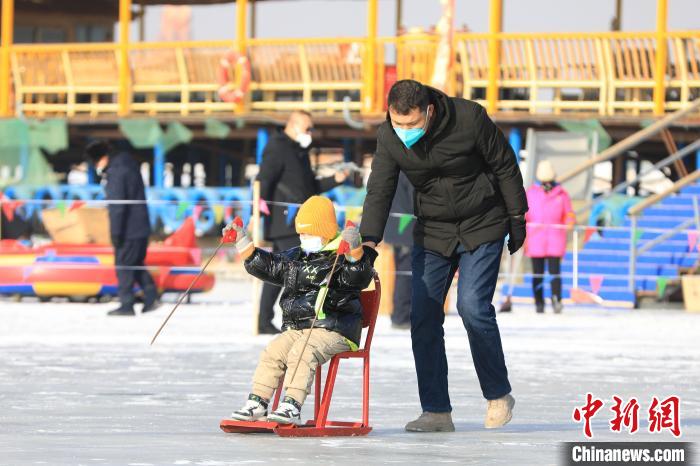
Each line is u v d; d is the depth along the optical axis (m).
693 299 42.19
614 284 44.69
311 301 13.75
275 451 12.23
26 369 21.69
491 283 14.57
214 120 50.28
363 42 49.19
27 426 14.38
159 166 52.22
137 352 25.17
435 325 14.59
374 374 21.42
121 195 36.12
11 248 44.69
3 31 52.62
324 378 20.70
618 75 48.19
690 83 47.69
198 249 42.78
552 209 40.59
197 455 11.82
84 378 20.38
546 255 40.31
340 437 13.58
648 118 47.31
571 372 22.20
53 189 52.69
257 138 52.16
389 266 39.09
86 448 12.28
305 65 49.72
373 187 14.55
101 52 52.06
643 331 32.53
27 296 43.81
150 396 17.97
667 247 46.41
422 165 14.27
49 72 52.56
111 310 38.66
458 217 14.46
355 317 13.88
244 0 50.12
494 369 14.59
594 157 46.53
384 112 49.12
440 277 14.67
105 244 47.41
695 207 45.91
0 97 52.84
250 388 19.12
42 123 51.91
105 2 62.50
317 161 58.81
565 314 39.91
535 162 49.06
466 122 14.09
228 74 50.09
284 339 13.84
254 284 29.59
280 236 28.83
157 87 51.31
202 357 24.25
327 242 13.91
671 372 22.34
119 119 51.03
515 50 48.53
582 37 47.72
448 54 47.62
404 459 11.80
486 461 11.74
